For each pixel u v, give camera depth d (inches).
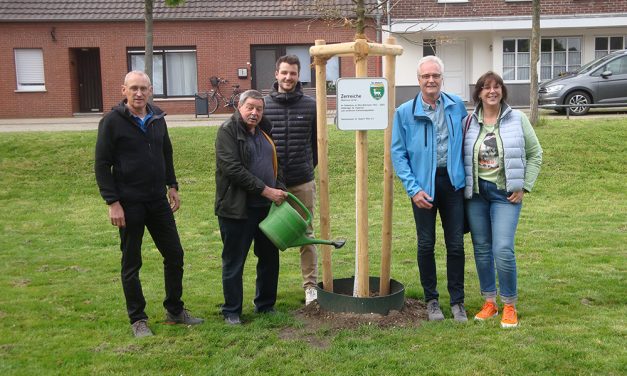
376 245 311.9
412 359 172.4
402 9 909.8
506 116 198.8
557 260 276.7
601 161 486.6
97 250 311.9
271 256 212.2
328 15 525.7
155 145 193.2
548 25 898.1
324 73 204.2
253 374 166.2
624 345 178.1
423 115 197.2
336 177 470.0
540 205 403.5
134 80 186.7
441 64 197.2
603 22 892.6
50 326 203.2
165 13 909.8
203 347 184.1
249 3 923.4
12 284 251.6
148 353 180.1
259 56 925.8
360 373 165.9
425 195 196.7
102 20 903.1
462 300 208.4
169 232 199.3
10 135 568.4
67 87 922.7
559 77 727.1
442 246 308.7
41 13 910.4
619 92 689.6
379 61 872.3
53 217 388.8
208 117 829.8
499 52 935.7
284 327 200.8
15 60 920.9
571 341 181.5
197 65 922.7
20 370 169.0
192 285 251.8
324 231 211.9
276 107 220.7
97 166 186.4
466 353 175.2
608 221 356.5
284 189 210.5
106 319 209.2
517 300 221.9
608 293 229.3
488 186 198.4
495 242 197.6
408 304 219.1
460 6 914.7
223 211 198.1
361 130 200.1
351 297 204.2
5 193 447.8
